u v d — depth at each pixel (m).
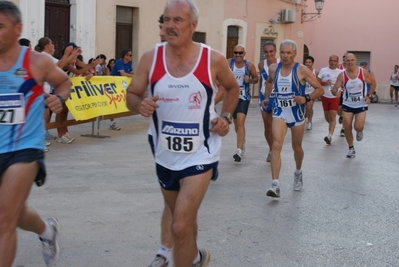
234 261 4.45
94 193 6.43
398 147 11.48
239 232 5.21
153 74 3.61
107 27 17.53
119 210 5.77
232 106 3.82
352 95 10.05
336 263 4.49
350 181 7.77
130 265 4.29
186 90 3.57
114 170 7.79
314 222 5.64
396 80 26.34
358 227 5.53
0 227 3.36
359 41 31.89
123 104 11.71
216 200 6.39
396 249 4.89
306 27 33.41
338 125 15.56
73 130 11.73
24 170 3.47
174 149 3.65
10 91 3.54
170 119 3.63
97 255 4.47
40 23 15.62
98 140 10.57
